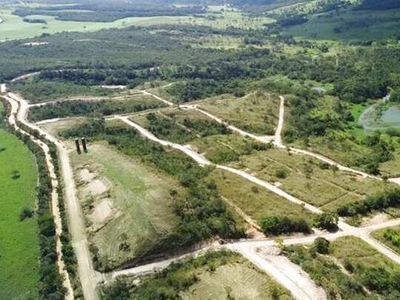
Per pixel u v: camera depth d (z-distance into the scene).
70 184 155.25
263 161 174.75
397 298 104.19
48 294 111.50
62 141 195.25
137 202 131.25
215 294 102.00
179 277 108.62
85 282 113.25
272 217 130.25
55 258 122.19
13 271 121.38
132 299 106.25
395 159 189.25
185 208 130.38
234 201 143.50
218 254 117.12
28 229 136.88
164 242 118.62
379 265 116.25
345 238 128.00
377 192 149.00
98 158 166.25
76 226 133.12
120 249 119.44
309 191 151.62
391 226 134.88
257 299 99.62
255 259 114.88
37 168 172.62
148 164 160.75
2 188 161.38
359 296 102.94
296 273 108.94
